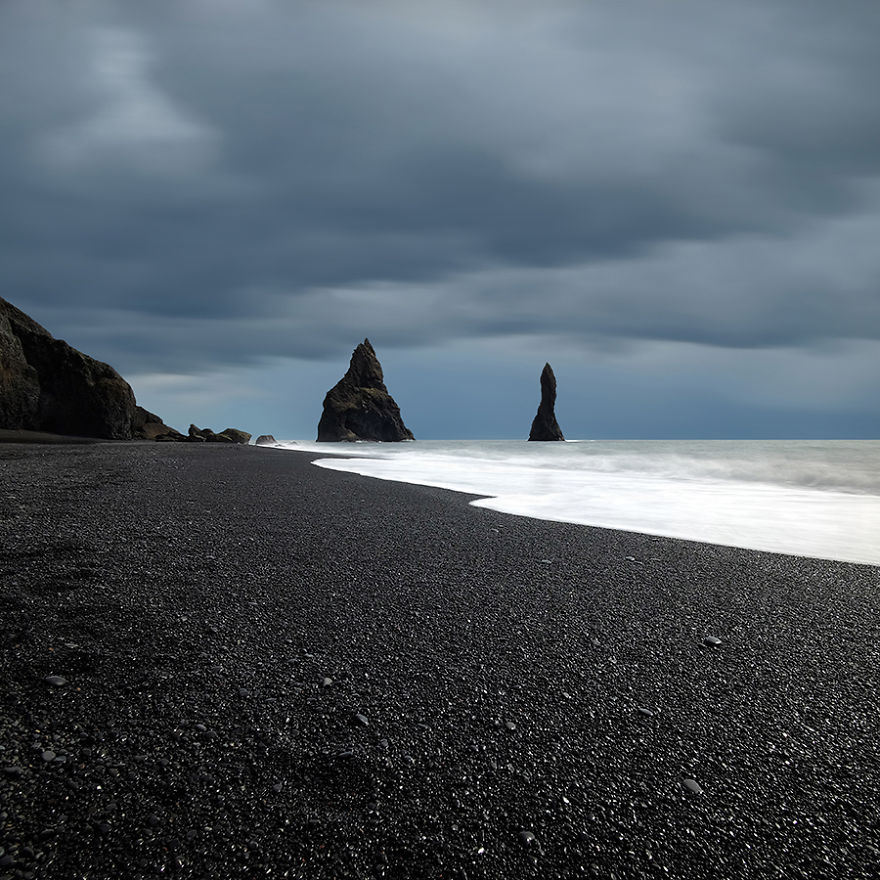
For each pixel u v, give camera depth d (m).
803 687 2.98
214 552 5.20
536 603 4.18
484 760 2.32
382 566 5.01
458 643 3.44
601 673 3.10
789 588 4.66
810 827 1.98
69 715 2.52
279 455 21.56
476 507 8.80
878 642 3.57
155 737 2.39
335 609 3.91
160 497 8.16
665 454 24.06
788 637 3.63
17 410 28.69
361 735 2.46
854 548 6.19
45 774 2.13
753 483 13.98
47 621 3.48
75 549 5.07
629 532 6.91
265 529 6.30
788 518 8.29
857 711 2.75
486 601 4.20
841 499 10.55
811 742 2.49
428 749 2.38
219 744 2.36
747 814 2.04
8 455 14.54
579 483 13.70
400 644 3.40
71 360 31.83
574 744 2.45
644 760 2.35
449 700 2.78
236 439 53.00
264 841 1.87
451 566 5.10
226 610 3.81
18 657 3.02
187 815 1.96
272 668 3.03
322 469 15.05
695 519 8.14
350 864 1.79
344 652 3.26
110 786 2.09
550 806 2.07
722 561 5.50
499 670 3.11
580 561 5.41
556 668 3.15
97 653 3.11
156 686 2.80
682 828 1.97
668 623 3.84
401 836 1.91
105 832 1.88
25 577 4.27
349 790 2.12
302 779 2.17
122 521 6.32
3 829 1.86
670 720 2.65
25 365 29.55
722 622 3.88
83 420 31.77
